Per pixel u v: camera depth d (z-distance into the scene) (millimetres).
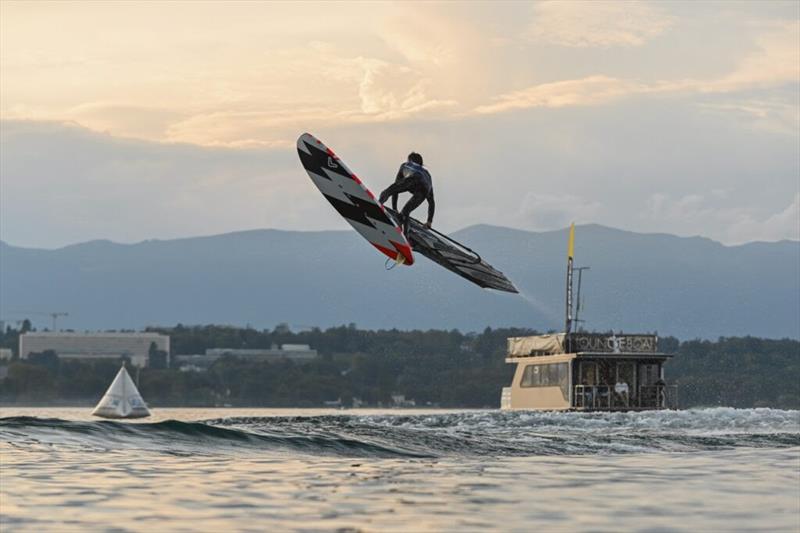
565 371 148000
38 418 53719
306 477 36438
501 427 81250
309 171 53125
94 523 26078
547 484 35094
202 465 40594
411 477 36938
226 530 25172
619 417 87188
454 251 55406
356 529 25391
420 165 53750
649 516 27844
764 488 34219
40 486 32938
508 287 56531
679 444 56844
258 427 58094
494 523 26484
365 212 52219
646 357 147000
